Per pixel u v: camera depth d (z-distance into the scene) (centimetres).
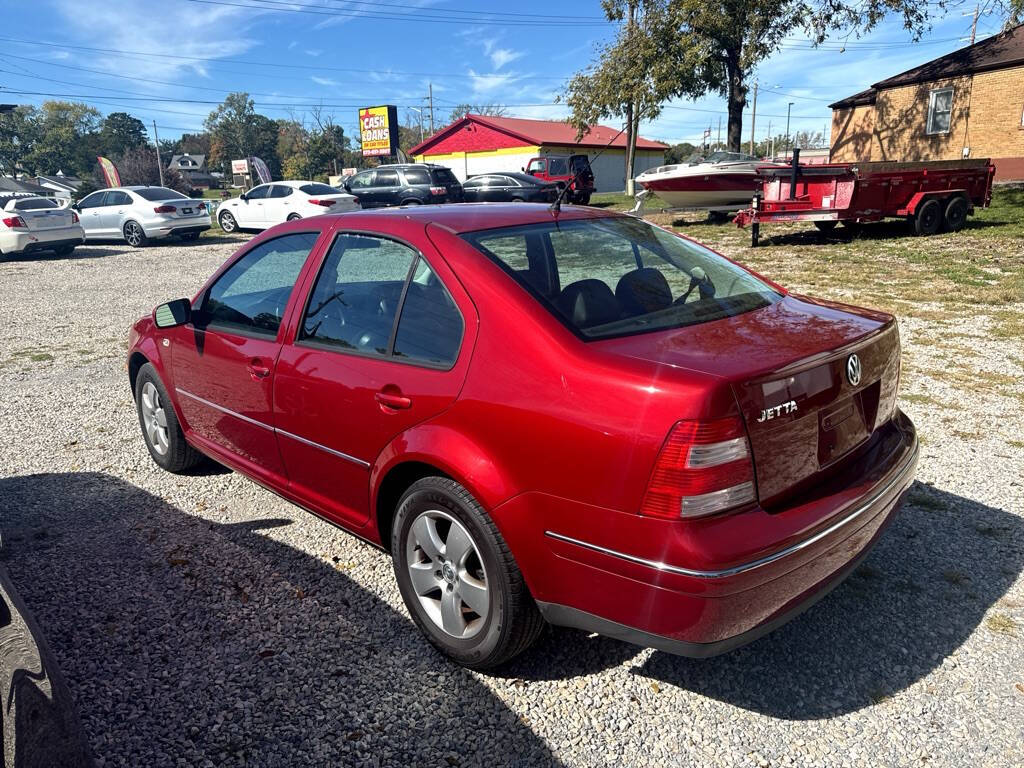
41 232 1767
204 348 394
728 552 213
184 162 13388
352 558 365
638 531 220
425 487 272
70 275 1496
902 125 2709
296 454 341
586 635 303
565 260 296
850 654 284
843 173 1381
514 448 243
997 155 2439
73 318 1036
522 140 4450
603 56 2683
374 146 5534
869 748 239
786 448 233
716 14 2422
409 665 286
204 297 407
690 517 214
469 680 277
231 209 2281
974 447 464
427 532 280
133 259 1742
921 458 450
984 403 542
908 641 289
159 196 2020
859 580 329
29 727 148
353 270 320
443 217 313
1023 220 1652
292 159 9550
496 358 253
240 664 288
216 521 407
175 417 447
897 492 271
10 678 154
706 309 281
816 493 244
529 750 243
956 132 2545
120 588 342
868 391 273
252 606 326
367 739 249
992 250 1260
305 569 355
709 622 217
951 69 2522
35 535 394
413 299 289
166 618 318
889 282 1025
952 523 373
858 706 257
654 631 225
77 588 342
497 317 259
